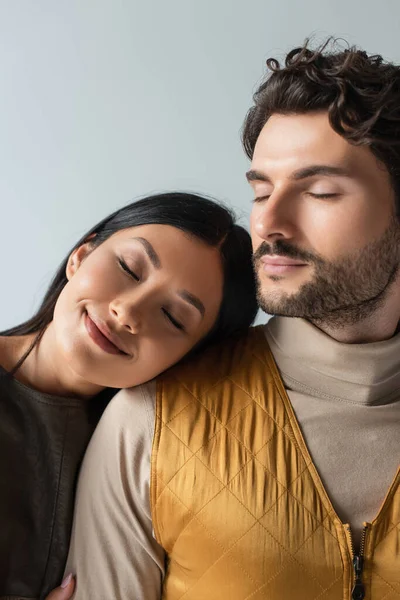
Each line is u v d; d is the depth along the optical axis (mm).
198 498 940
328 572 905
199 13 1756
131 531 974
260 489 932
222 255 1074
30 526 1026
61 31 1778
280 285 943
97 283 1020
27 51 1783
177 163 1785
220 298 1085
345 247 912
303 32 1744
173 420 982
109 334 1000
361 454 962
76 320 1021
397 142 910
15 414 1046
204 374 1040
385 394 997
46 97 1787
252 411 986
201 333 1083
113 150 1788
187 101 1772
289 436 966
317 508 926
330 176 902
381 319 982
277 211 914
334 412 978
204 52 1762
